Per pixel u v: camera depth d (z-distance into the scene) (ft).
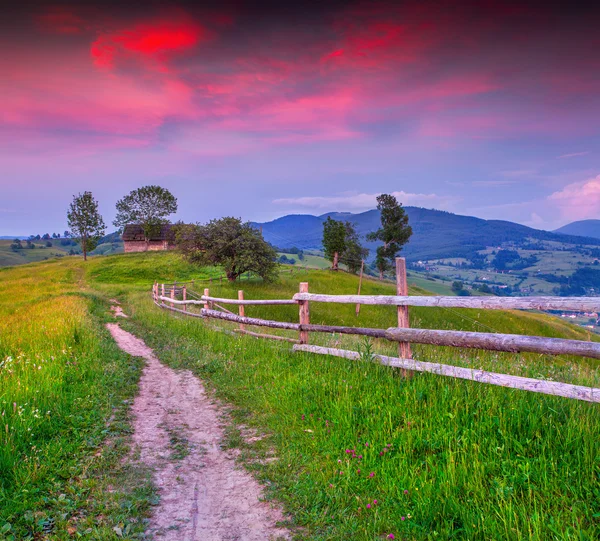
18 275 192.85
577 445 13.00
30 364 25.11
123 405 22.27
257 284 162.30
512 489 11.71
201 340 38.58
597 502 10.93
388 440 15.28
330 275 194.29
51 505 12.23
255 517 12.26
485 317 130.62
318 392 20.61
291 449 16.21
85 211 271.69
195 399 23.61
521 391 15.99
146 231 319.06
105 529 11.16
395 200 266.98
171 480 14.44
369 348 22.38
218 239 156.25
